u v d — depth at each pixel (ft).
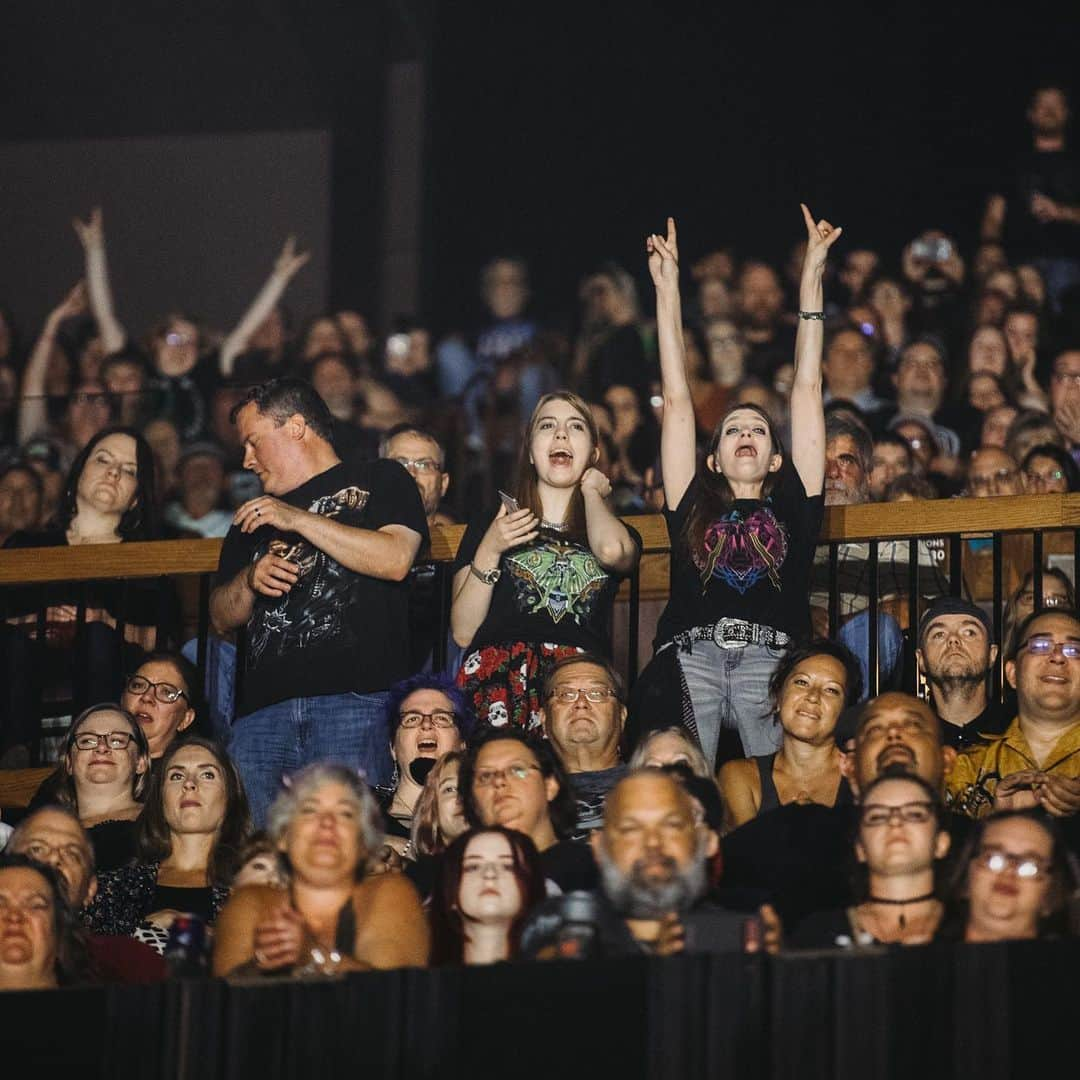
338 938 43.73
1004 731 53.21
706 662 53.36
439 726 53.21
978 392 82.99
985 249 95.35
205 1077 40.14
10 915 44.45
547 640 54.44
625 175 116.16
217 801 52.24
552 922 42.50
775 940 42.11
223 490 85.40
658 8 116.57
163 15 115.14
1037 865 42.47
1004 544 63.67
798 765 51.42
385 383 99.35
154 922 50.39
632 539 56.54
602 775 51.03
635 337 97.60
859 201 113.19
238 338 100.99
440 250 116.47
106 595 62.49
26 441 94.68
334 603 54.03
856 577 61.52
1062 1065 40.29
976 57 112.47
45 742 61.36
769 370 93.15
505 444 97.04
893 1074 39.99
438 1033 40.47
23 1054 40.24
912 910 43.45
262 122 118.11
